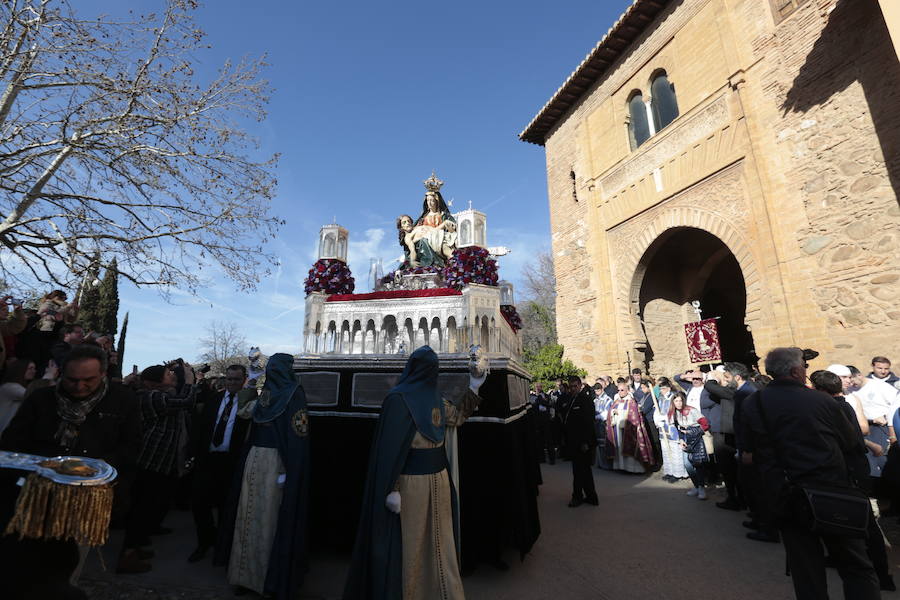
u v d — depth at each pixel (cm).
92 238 812
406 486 256
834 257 804
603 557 396
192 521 552
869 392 494
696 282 1408
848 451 260
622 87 1368
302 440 339
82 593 170
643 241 1252
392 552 244
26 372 367
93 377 252
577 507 591
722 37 1043
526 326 3272
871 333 743
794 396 265
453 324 446
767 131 940
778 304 881
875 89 763
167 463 409
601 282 1376
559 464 1023
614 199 1366
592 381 1380
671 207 1163
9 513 162
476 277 458
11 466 160
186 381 568
